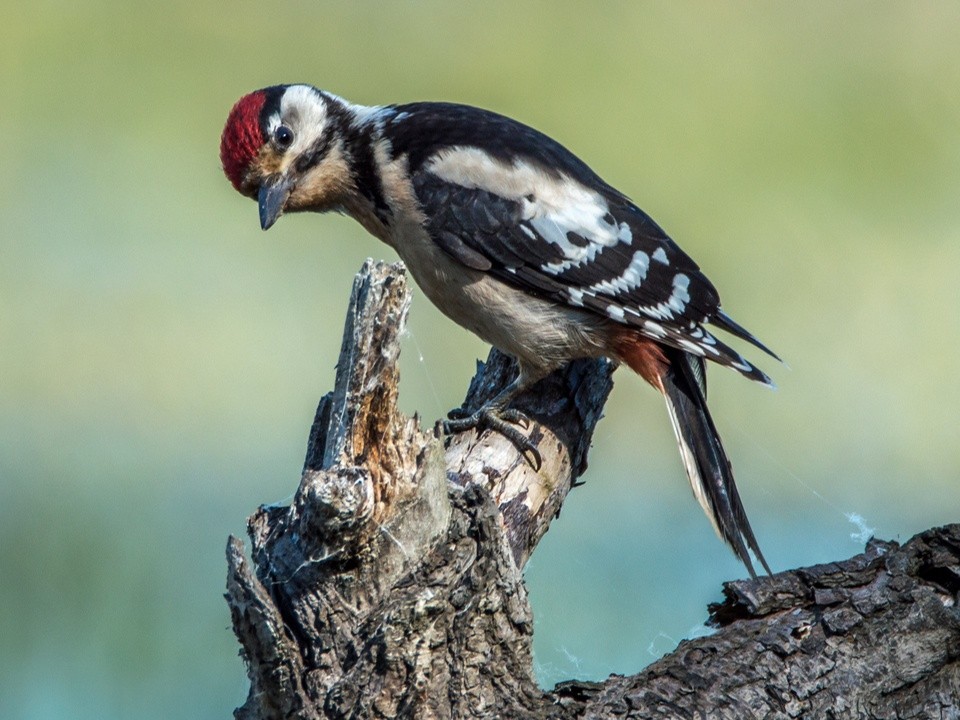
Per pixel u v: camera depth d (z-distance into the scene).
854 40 18.39
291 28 19.11
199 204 16.53
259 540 6.13
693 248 16.12
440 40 18.86
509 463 7.59
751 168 16.77
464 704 5.97
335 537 5.80
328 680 5.90
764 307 14.98
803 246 15.90
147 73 18.30
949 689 6.37
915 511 12.32
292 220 15.63
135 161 17.25
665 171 17.16
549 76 18.36
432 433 6.01
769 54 18.14
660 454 12.25
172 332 14.38
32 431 12.91
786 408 13.35
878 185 16.47
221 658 10.47
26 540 11.48
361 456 5.91
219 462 12.87
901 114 17.41
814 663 6.22
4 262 15.36
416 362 13.23
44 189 16.81
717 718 6.04
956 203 16.50
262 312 14.91
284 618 5.96
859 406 13.43
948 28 18.66
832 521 11.91
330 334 14.84
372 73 18.44
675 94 18.06
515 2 19.20
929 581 6.43
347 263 15.45
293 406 13.87
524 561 7.33
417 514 5.87
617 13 19.06
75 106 17.97
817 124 17.45
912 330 14.24
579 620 10.50
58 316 14.58
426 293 9.14
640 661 10.03
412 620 5.76
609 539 11.50
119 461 12.75
